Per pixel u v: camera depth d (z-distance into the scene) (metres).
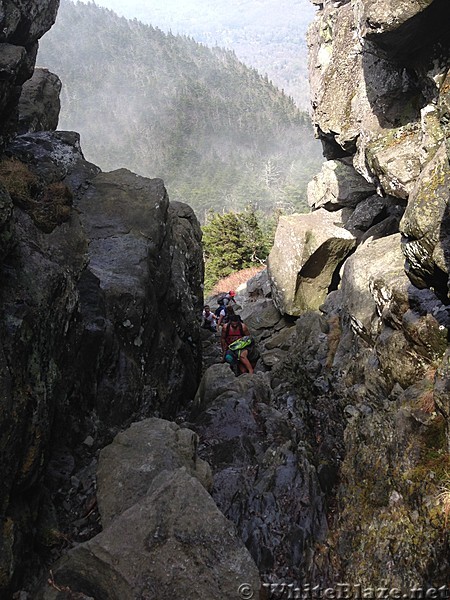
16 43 8.74
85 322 6.51
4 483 4.18
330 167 16.22
